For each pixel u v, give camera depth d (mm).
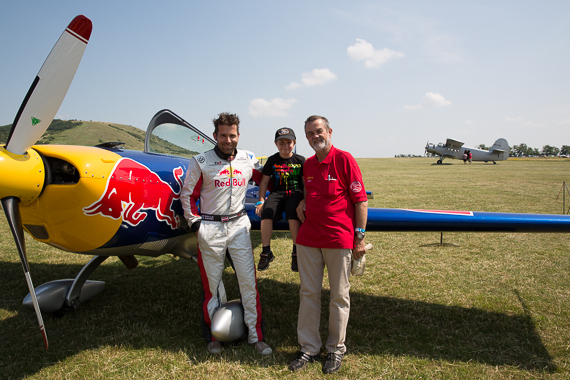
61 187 2023
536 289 3291
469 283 3463
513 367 2066
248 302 2254
